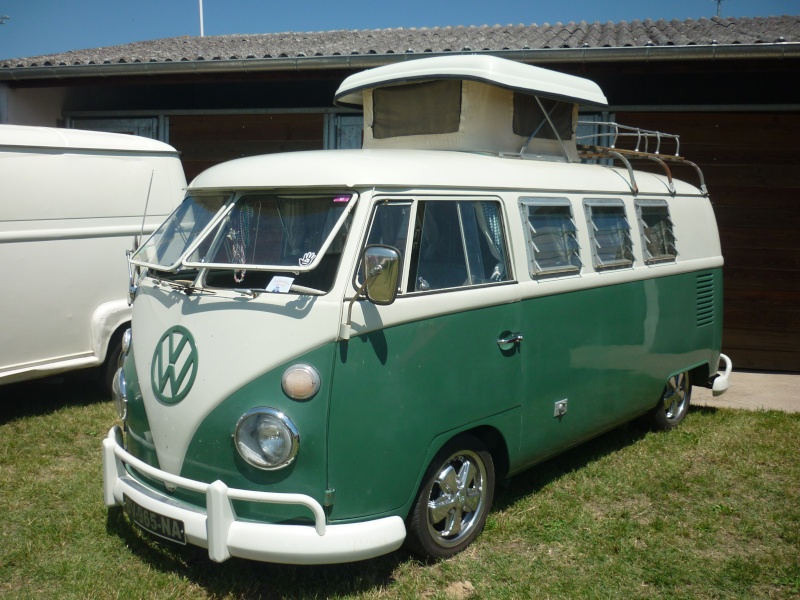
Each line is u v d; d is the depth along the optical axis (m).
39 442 6.14
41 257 6.53
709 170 9.29
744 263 9.29
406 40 10.76
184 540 3.71
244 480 3.63
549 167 5.30
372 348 3.71
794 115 9.01
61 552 4.34
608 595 3.95
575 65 8.85
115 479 4.18
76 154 6.84
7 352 6.35
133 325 4.40
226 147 10.74
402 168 4.10
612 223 5.59
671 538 4.62
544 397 4.79
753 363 9.35
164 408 3.88
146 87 10.97
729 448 6.16
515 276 4.55
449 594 3.94
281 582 3.97
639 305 5.74
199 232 4.25
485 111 5.48
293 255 3.87
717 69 8.63
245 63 9.50
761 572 4.23
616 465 5.79
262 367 3.63
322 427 3.57
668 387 6.59
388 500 3.79
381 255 3.54
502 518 4.79
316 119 10.41
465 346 4.18
